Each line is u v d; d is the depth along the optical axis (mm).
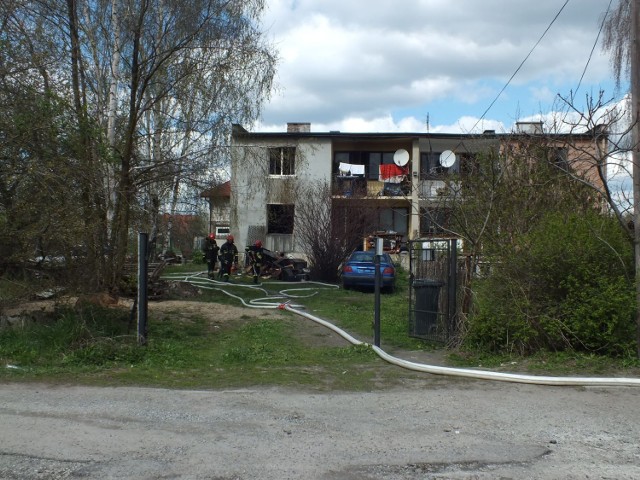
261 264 24906
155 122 16422
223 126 17172
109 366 8734
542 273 9508
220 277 23141
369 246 26594
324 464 5027
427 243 11188
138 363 9039
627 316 9016
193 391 7387
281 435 5742
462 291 10422
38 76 10977
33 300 10336
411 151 31844
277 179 27531
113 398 6930
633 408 6895
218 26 16188
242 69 16922
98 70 15453
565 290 9477
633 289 9086
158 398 6977
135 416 6246
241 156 18625
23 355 8781
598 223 9742
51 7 13555
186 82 16047
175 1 15234
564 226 9734
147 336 10445
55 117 10602
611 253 9367
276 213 29438
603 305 9016
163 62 15117
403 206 30188
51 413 6266
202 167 16375
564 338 9320
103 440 5488
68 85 12219
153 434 5691
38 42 11656
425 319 11039
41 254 10188
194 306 15938
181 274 24969
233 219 21984
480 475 4859
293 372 8773
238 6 16484
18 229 9797
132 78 14562
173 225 22391
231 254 23156
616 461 5191
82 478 4664
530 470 4973
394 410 6734
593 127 9773
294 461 5078
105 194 12258
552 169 12242
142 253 9820
